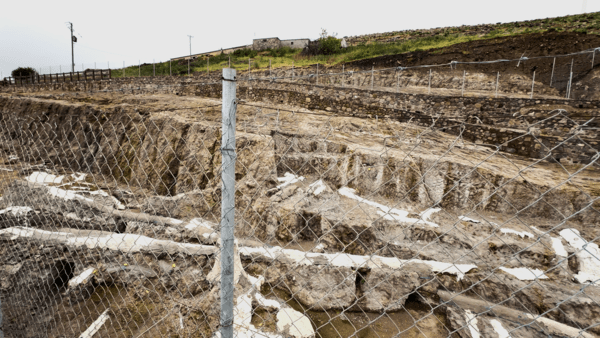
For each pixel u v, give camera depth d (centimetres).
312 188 757
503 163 800
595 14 2117
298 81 1733
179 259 585
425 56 1880
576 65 1570
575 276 543
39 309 522
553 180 739
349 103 1433
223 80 184
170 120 1070
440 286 552
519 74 1680
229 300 199
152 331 467
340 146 888
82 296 513
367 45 2659
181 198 745
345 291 551
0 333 331
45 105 1462
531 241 612
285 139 895
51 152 1169
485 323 480
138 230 669
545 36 1683
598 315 475
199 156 907
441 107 1327
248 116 1114
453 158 745
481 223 659
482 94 1559
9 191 738
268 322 493
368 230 639
